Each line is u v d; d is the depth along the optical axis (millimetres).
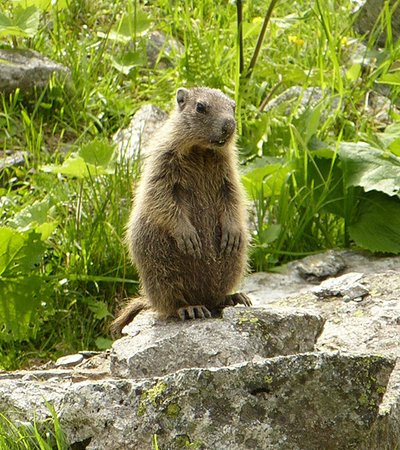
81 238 11836
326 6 14484
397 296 10422
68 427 7805
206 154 9875
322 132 13227
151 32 15609
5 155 13102
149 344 8680
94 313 11445
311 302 10617
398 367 8531
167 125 10102
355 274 11070
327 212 12312
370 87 14523
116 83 14695
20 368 10969
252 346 8594
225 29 15414
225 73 14422
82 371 9188
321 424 7465
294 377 7504
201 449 7395
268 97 13977
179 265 9648
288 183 12438
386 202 12164
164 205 9641
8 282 11094
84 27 15453
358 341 9570
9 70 14008
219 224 9930
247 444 7406
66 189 12492
